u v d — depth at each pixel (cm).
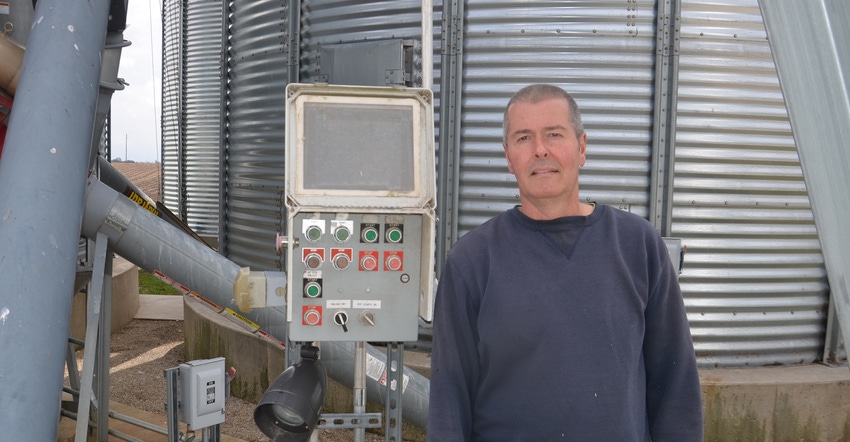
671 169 485
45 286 178
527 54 491
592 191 497
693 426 177
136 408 546
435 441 174
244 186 651
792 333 514
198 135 1283
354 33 532
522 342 169
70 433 492
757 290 506
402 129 264
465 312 179
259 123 617
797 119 82
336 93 262
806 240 512
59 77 210
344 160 260
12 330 168
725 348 506
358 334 270
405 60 306
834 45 81
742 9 486
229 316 415
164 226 396
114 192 390
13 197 187
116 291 801
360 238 266
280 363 540
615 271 172
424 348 523
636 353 172
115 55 372
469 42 498
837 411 472
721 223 499
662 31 478
